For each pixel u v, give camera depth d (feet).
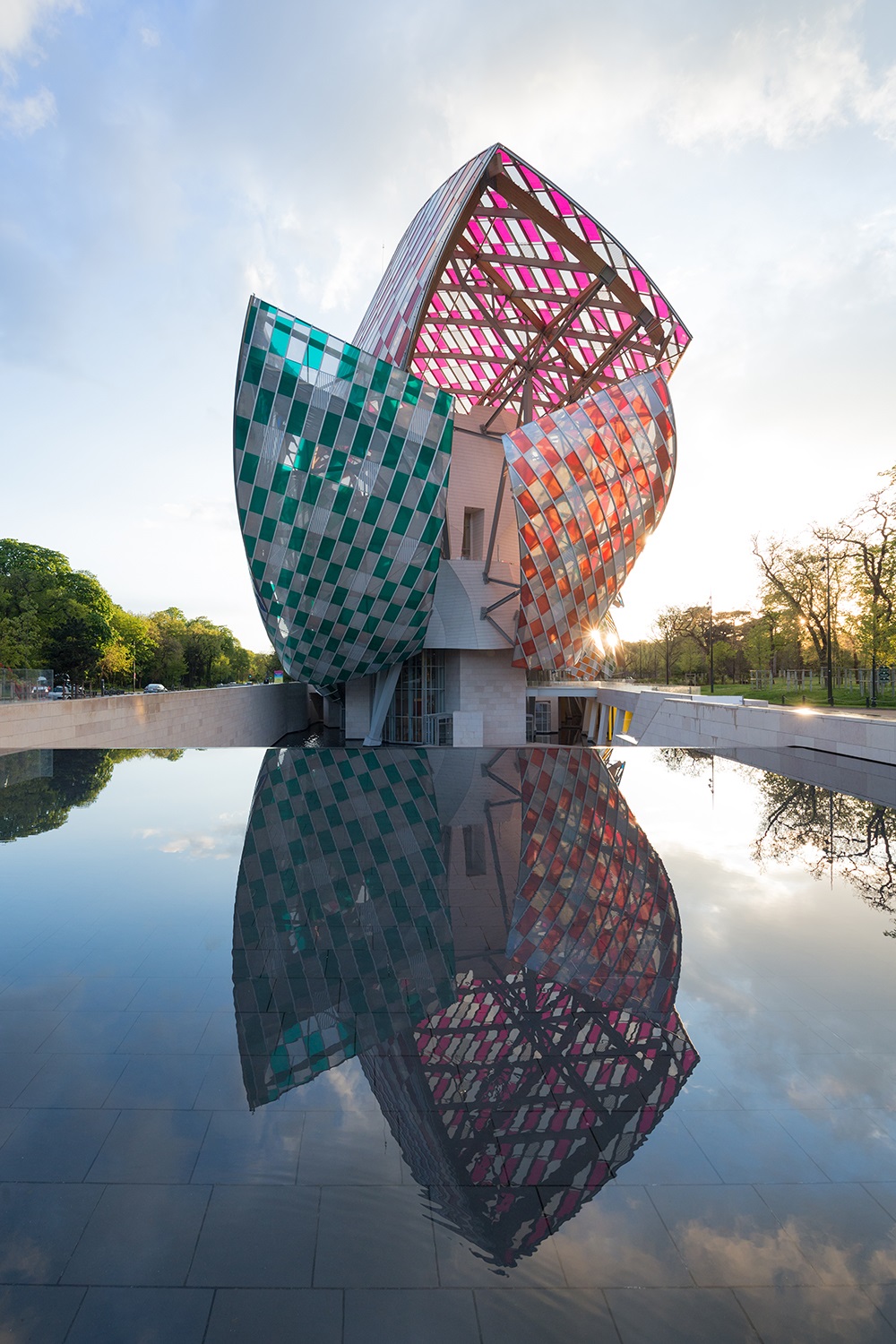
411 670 126.72
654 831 35.04
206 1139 12.24
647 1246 10.21
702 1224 10.62
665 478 104.37
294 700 180.75
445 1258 9.93
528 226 85.66
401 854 30.58
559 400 136.56
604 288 90.89
